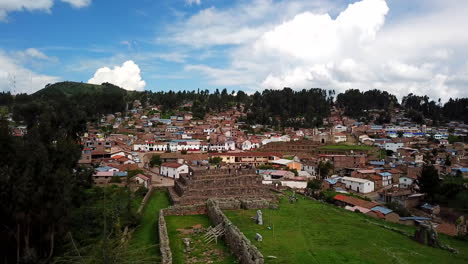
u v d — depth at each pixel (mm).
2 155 32500
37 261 29188
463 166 113688
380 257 30578
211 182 54125
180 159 117312
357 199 65250
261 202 49406
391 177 103375
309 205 54656
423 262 30312
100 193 53094
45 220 29922
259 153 129375
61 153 37531
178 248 30406
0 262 31219
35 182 29422
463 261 31281
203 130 197375
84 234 34562
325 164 108062
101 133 168375
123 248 22938
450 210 73562
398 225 51312
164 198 58406
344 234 37656
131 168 84750
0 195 29016
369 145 166375
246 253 24578
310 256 29250
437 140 181125
